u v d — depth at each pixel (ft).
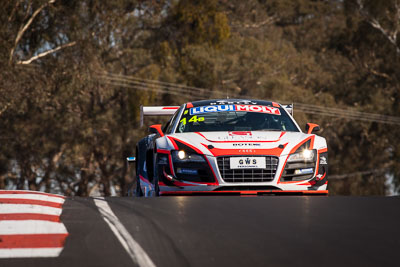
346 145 612.70
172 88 506.07
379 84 623.77
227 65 516.32
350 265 42.14
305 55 618.85
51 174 559.79
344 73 627.46
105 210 61.93
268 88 526.16
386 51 613.93
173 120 100.27
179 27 562.25
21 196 67.92
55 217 57.52
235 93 522.06
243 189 82.02
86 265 41.68
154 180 89.92
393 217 59.88
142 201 69.21
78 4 406.00
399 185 598.75
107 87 474.90
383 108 590.55
